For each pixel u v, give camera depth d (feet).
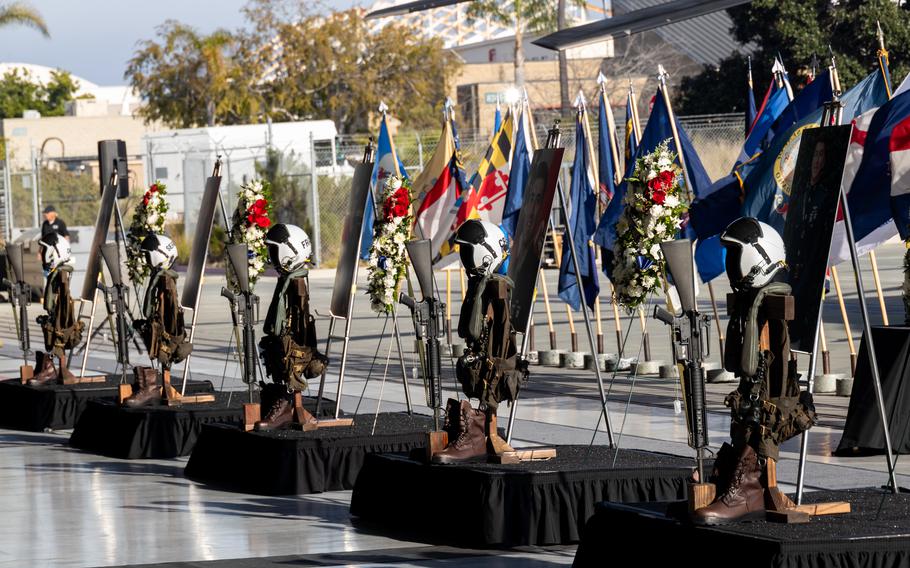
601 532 26.55
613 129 63.82
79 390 55.06
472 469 31.76
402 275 46.19
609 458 33.58
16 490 41.19
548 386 61.00
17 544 33.09
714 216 49.16
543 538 31.01
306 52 228.02
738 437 24.84
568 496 31.17
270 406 41.50
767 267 24.71
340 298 42.98
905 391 41.16
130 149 264.31
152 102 230.68
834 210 26.08
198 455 42.91
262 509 36.96
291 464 38.83
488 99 212.43
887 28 157.69
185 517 36.14
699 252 51.75
